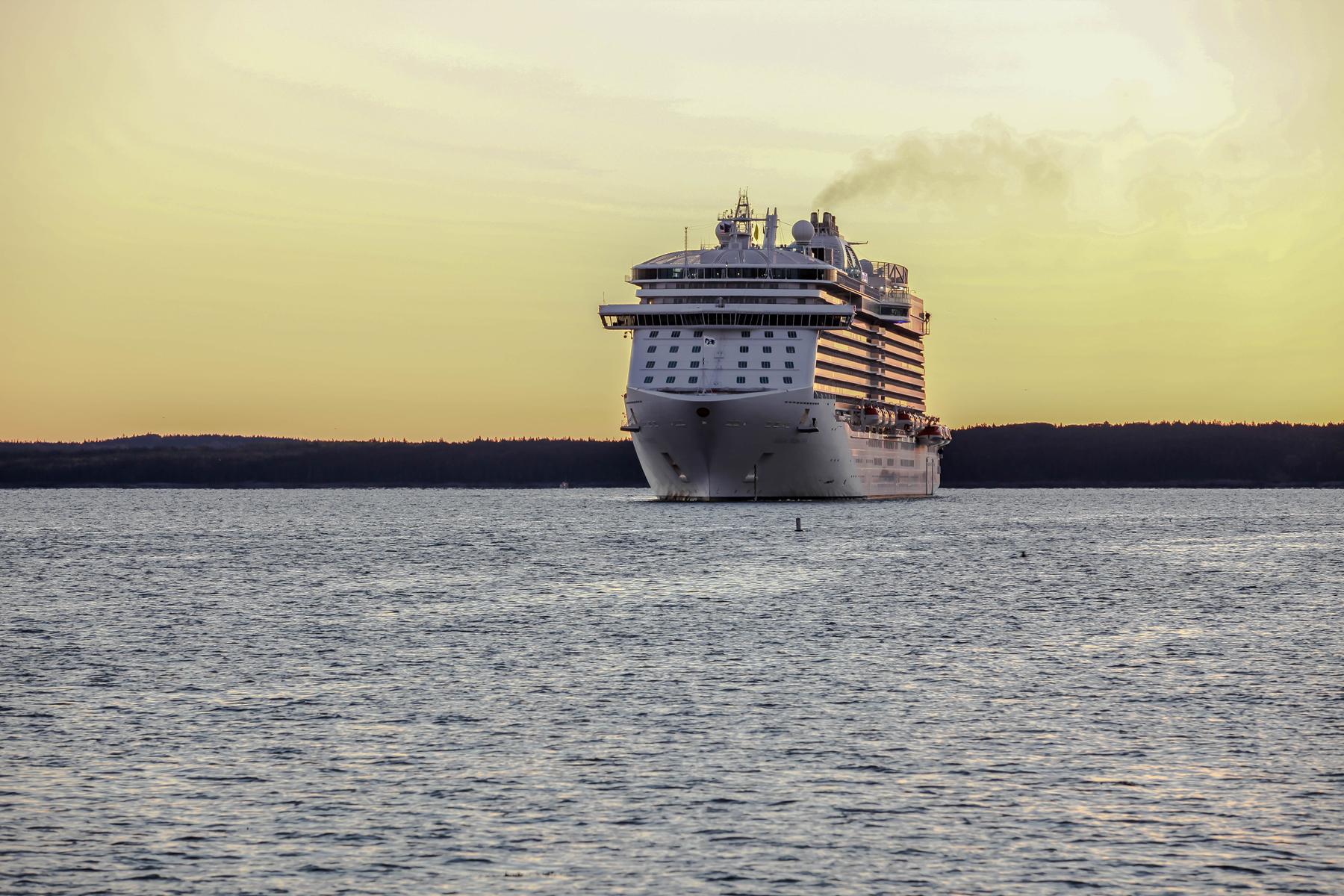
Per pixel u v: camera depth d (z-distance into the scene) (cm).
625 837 4503
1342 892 4044
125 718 6244
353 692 6919
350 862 4272
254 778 5175
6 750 5600
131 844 4416
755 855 4341
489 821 4669
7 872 4169
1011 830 4578
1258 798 4912
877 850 4381
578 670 7625
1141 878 4147
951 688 7056
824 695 6838
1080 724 6134
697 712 6406
